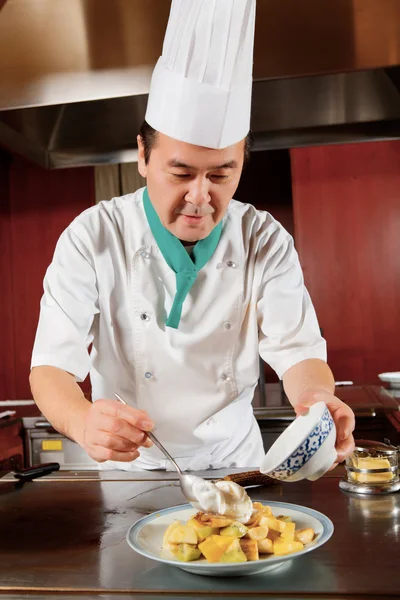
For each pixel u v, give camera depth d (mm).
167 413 1446
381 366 3326
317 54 1838
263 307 1423
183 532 847
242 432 1536
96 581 803
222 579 800
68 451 2469
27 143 2393
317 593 747
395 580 771
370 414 2275
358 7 1795
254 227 1465
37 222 3934
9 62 1978
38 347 1295
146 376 1428
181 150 1048
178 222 1108
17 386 3939
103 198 3830
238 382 1469
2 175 3871
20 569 849
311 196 3346
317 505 1078
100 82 1960
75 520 1049
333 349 3355
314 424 905
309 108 2252
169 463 1477
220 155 1055
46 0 1896
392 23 1791
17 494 1210
